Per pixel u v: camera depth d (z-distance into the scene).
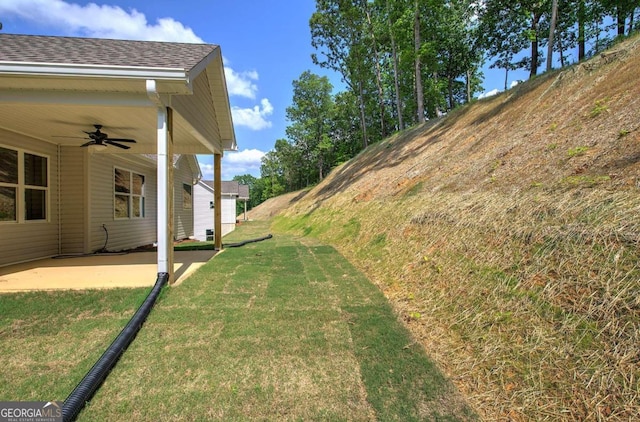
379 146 16.69
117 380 2.22
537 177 4.12
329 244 8.03
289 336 2.87
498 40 21.44
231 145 7.86
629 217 2.53
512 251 3.19
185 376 2.28
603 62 6.25
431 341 2.78
